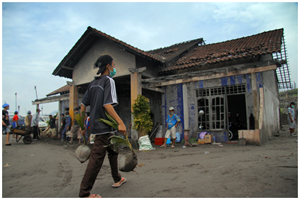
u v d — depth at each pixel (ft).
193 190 9.64
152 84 33.55
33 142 40.63
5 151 28.91
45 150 29.86
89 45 40.01
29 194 11.11
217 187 9.83
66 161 21.26
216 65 34.86
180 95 37.27
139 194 9.61
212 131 33.30
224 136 32.35
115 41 33.73
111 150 10.39
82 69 41.81
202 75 29.27
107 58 10.69
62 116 45.47
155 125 40.34
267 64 25.00
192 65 35.78
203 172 13.00
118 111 51.75
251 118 35.47
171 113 30.91
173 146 30.30
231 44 43.14
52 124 47.24
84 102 10.61
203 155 20.70
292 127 37.04
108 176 13.99
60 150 29.76
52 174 15.88
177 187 10.24
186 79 30.45
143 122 29.86
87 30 36.45
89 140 35.63
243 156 17.88
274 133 40.86
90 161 9.00
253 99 27.86
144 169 15.53
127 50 35.04
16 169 18.11
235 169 13.05
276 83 50.26
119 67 35.88
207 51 44.06
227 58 32.45
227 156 18.65
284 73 45.55
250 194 8.72
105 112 9.50
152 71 38.50
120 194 9.77
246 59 32.32
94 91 9.86
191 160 18.11
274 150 20.30
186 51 49.29
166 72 39.04
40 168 18.33
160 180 11.76
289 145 23.49
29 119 44.34
